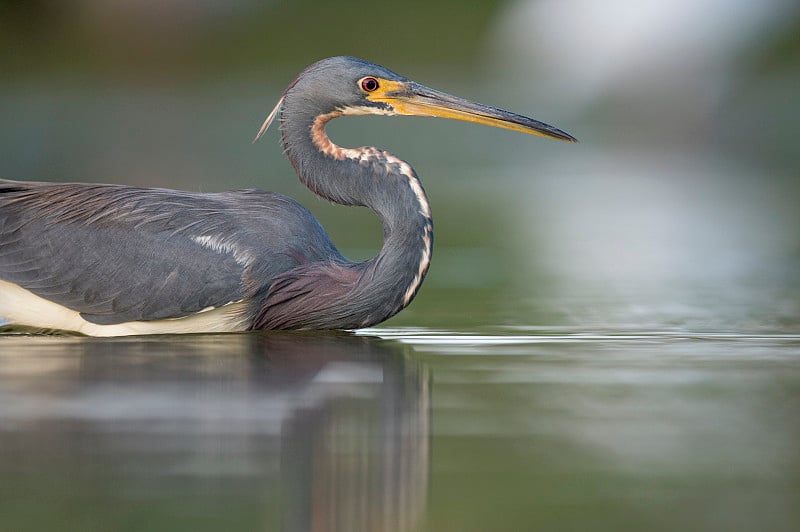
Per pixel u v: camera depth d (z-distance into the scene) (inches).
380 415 375.2
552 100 1815.9
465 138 1658.5
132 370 438.9
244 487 305.0
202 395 399.5
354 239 835.4
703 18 1732.3
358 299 526.6
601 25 1822.1
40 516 284.2
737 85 1691.7
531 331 539.8
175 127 1577.3
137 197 541.3
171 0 2197.3
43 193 543.2
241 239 531.5
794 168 1457.9
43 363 451.2
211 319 534.3
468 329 545.6
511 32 1972.2
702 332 535.8
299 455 330.3
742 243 868.0
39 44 2130.9
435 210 1043.3
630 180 1334.9
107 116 1642.5
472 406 387.2
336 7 2276.1
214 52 2129.7
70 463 323.3
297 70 2034.9
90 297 526.0
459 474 315.6
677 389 412.8
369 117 1678.2
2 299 539.2
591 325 555.5
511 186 1261.1
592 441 344.8
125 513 285.7
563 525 277.6
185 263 523.8
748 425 362.0
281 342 506.9
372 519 282.5
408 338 520.4
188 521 281.1
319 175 550.3
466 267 758.5
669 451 335.3
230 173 1235.9
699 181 1328.7
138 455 330.3
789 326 551.5
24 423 362.0
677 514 284.7
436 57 2055.9
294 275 530.9
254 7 2253.9
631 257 801.6
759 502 293.0
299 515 283.7
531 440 346.3
